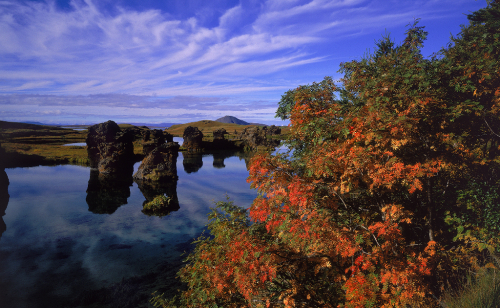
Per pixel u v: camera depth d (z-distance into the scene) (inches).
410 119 202.7
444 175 269.0
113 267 507.8
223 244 225.6
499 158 249.4
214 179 1402.6
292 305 202.1
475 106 240.5
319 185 221.1
